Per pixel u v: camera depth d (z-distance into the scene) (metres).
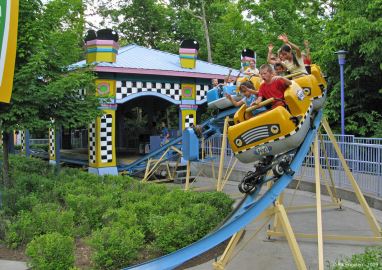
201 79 16.31
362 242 7.09
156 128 21.52
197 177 14.71
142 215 7.26
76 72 10.77
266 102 5.52
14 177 10.87
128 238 5.95
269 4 23.00
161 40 30.83
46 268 5.33
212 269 5.81
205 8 30.12
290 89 5.34
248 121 5.33
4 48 7.48
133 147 22.66
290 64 6.55
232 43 28.03
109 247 5.79
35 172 12.05
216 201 8.00
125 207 7.72
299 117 5.27
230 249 5.39
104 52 14.23
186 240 6.40
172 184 13.87
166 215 7.13
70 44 11.89
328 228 8.05
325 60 15.41
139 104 21.95
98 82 14.15
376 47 13.45
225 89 10.51
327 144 11.79
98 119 14.16
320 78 6.71
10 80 7.60
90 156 14.58
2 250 6.48
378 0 13.84
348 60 14.91
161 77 15.42
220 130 11.52
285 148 5.25
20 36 9.38
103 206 7.75
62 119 10.11
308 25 22.66
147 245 6.45
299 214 9.20
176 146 14.45
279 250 6.74
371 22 14.01
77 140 23.52
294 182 12.31
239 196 11.33
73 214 7.17
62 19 17.28
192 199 8.17
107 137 14.35
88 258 6.14
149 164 13.88
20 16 9.41
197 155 10.77
